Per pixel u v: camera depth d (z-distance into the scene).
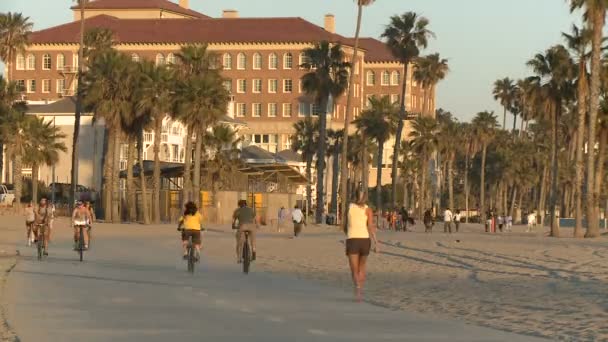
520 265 96.12
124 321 46.50
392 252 119.62
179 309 52.06
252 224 81.88
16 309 51.47
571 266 94.75
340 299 58.91
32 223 118.88
